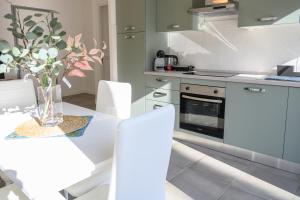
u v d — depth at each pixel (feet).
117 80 12.83
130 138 2.87
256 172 7.91
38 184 2.92
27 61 4.43
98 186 4.48
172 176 7.69
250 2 8.42
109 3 12.74
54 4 19.08
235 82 8.41
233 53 10.23
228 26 10.20
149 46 11.33
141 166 3.22
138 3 11.08
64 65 4.78
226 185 7.20
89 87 21.49
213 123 9.35
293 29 8.61
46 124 4.93
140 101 11.71
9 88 6.75
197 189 6.99
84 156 3.62
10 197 4.11
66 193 4.81
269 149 8.04
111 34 12.94
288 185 7.18
